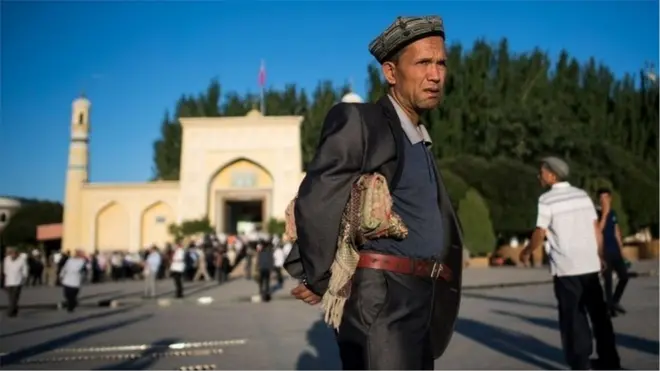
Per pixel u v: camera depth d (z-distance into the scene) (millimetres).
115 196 48250
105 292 24719
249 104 73250
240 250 37500
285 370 6781
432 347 2557
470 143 49094
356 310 2387
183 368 7117
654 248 37969
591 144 46688
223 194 47719
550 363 6496
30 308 18766
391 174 2467
